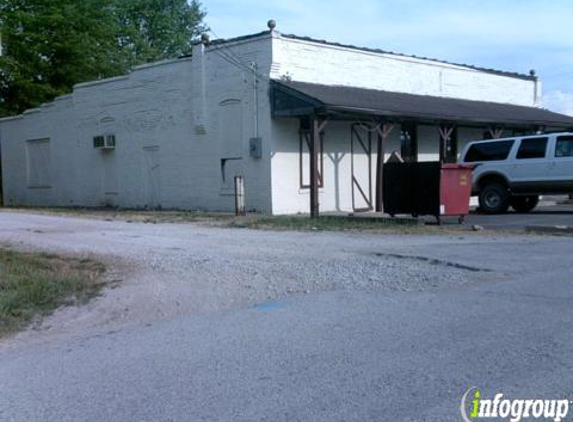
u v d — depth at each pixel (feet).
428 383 18.29
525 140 65.67
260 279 34.14
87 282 34.40
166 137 80.43
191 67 76.38
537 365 19.44
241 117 71.05
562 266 34.94
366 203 78.28
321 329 24.40
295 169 70.54
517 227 52.85
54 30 124.36
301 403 17.24
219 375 19.80
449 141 89.76
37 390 19.36
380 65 81.46
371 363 20.18
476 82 97.55
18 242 48.80
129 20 187.11
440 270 34.71
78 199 95.09
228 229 55.88
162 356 22.11
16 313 28.81
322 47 73.77
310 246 44.45
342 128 75.36
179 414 16.92
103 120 89.30
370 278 33.27
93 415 17.19
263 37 68.39
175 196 79.87
